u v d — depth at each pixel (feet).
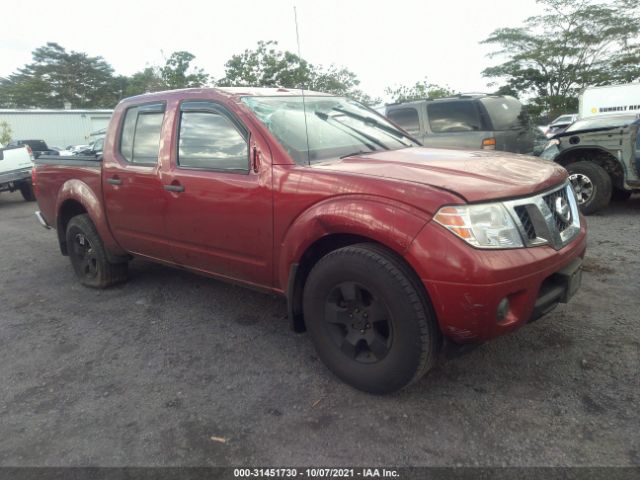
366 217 8.43
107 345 12.11
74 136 121.39
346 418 8.68
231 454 7.95
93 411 9.33
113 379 10.48
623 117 25.90
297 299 10.11
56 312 14.47
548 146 24.52
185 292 15.53
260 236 10.44
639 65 123.75
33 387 10.33
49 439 8.56
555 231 8.83
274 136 10.40
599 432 7.94
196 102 11.91
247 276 11.20
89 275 16.33
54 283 17.24
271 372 10.39
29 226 29.17
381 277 8.34
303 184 9.53
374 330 8.90
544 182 9.05
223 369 10.64
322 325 9.59
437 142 26.78
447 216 7.84
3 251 22.67
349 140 11.66
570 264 9.08
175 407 9.32
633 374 9.46
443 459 7.58
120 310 14.32
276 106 11.55
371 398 9.22
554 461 7.40
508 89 141.49
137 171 13.03
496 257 7.78
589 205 22.91
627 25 121.80
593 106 46.70
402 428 8.34
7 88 244.22
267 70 82.53
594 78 126.82
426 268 7.86
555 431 8.04
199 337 12.28
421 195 8.09
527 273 8.00
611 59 128.06
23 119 113.70
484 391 9.23
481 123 25.79
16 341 12.63
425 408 8.83
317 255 9.96
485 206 8.00
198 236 11.80
